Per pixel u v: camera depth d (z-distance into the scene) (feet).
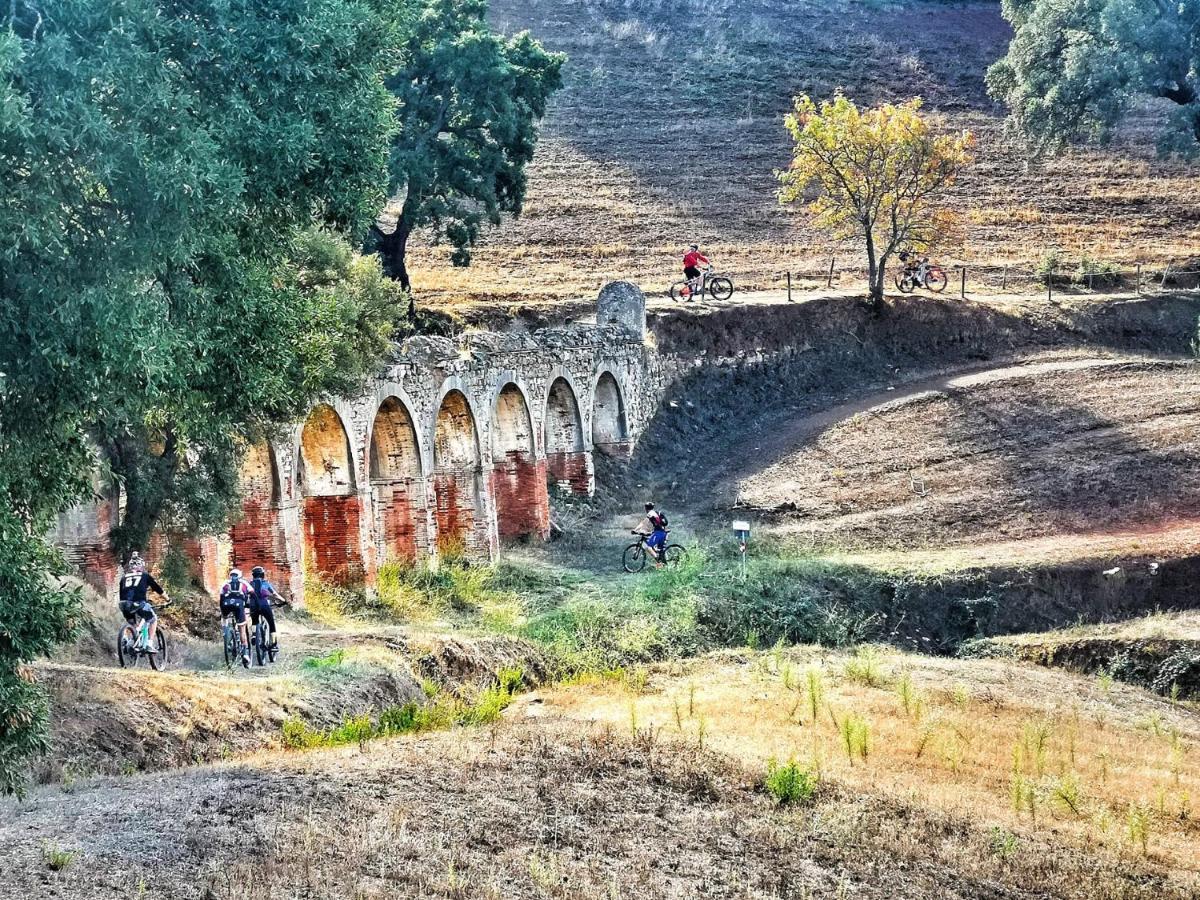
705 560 160.86
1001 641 145.89
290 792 65.21
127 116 60.13
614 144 315.78
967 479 190.08
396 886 54.44
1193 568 160.04
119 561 107.55
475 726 87.20
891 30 373.40
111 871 53.16
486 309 224.33
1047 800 84.02
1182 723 115.44
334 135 72.13
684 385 214.90
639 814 68.64
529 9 378.53
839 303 236.22
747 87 340.80
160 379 63.72
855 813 73.82
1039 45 240.32
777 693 109.40
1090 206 290.97
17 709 58.39
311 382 103.81
